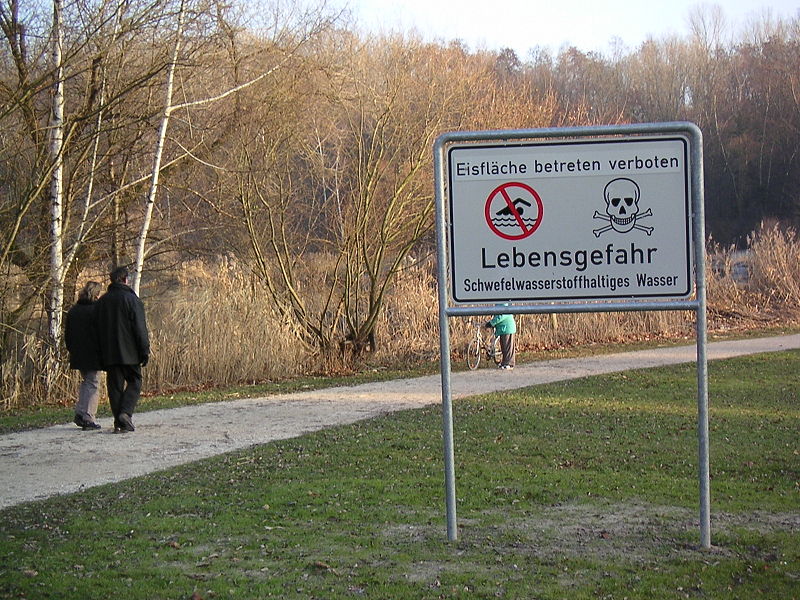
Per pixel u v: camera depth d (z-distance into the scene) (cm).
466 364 1834
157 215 1825
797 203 5650
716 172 6031
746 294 2889
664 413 1175
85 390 1154
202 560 586
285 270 1906
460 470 848
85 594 520
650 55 6128
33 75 1486
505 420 1130
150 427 1157
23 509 736
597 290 600
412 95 1945
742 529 641
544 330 2183
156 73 1553
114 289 1126
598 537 625
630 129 585
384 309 2034
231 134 1805
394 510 707
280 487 788
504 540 621
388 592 520
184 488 798
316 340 1872
